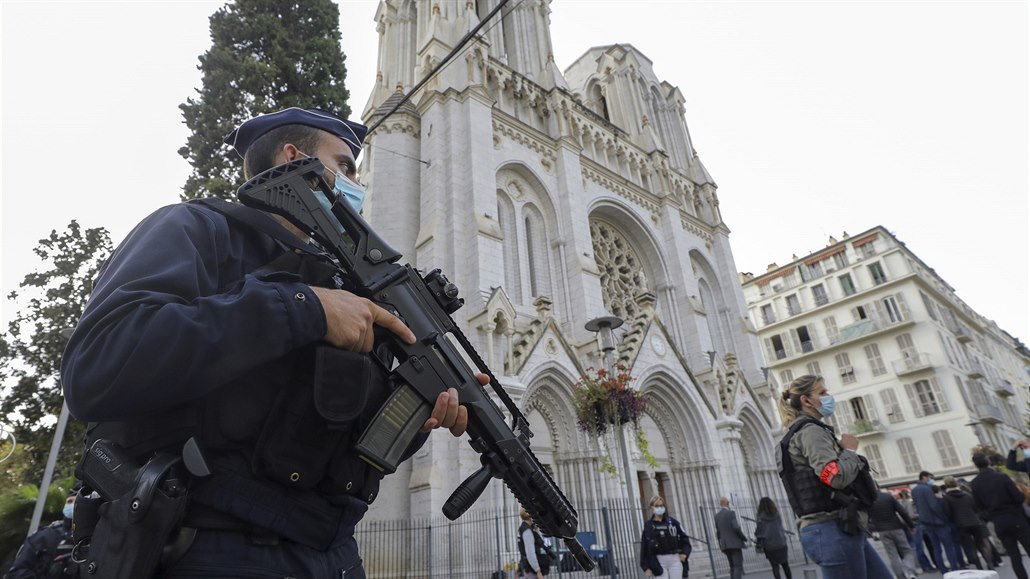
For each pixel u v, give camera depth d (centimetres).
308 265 188
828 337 5766
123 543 125
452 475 1717
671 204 3438
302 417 147
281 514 142
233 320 133
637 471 2295
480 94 2522
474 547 1605
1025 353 9881
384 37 3234
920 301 5278
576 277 2528
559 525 220
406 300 197
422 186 2397
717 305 3569
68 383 130
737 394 2888
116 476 140
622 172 3369
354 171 276
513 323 1994
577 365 2120
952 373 4909
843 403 5441
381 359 192
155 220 171
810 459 494
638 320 2584
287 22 2253
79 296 2758
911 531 1584
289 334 139
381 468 159
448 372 194
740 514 2350
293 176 192
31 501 1634
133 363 122
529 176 2709
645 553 1352
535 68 3241
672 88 4409
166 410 144
